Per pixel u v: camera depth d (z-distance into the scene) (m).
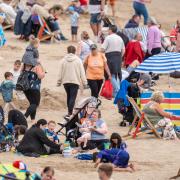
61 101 43.56
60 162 31.64
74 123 34.59
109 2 73.81
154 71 40.72
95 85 42.38
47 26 59.59
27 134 32.97
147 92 38.56
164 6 80.81
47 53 55.94
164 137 36.38
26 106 42.25
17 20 59.69
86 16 68.88
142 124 37.81
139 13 64.38
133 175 29.98
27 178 25.58
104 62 42.72
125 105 38.75
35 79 38.41
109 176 24.30
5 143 33.34
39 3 61.50
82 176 29.56
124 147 31.39
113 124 39.56
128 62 49.53
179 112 38.44
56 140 34.22
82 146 33.62
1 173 26.34
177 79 50.91
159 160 32.56
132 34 52.88
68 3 71.62
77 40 61.22
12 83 39.84
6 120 39.09
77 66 40.06
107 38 44.88
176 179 29.66
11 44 57.84
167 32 69.69
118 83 44.72
